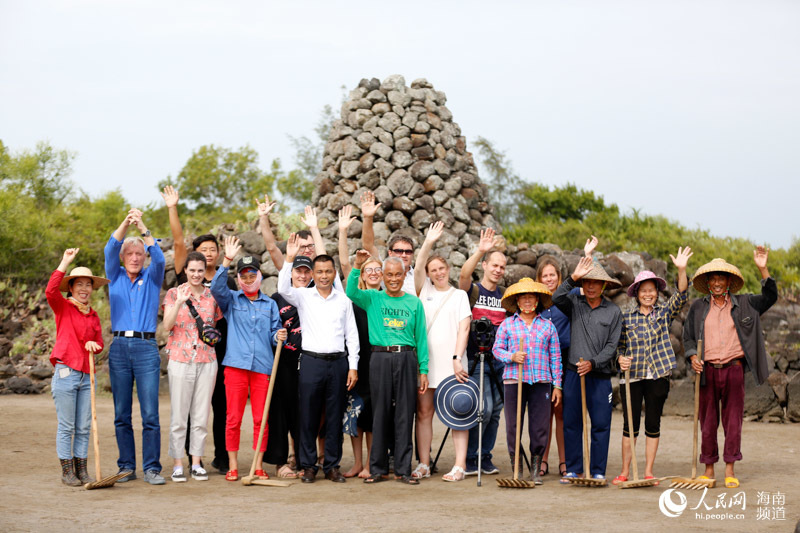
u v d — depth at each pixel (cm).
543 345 725
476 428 767
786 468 809
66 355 686
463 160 1574
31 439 934
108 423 1084
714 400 718
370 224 805
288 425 754
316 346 713
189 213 3600
